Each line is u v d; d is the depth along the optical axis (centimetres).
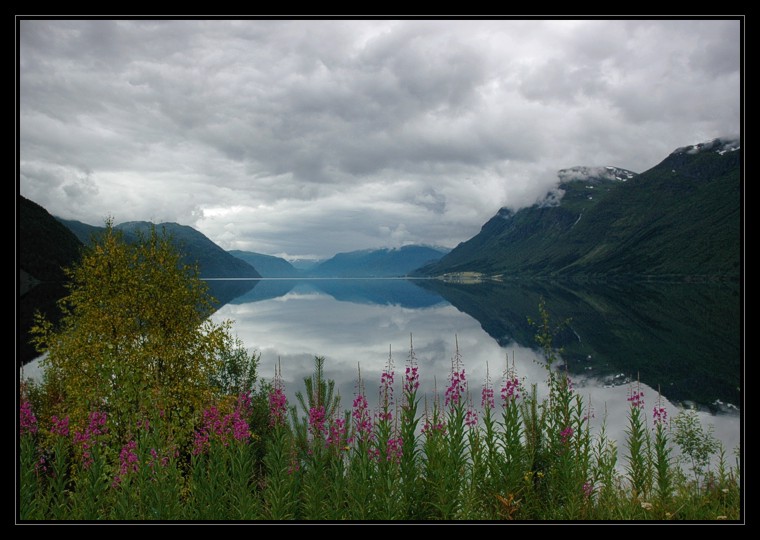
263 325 10188
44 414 1630
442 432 987
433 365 5053
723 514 991
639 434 1137
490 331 9250
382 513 884
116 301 1917
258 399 1695
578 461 1075
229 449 1097
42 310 6462
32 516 898
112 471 1084
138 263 2023
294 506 973
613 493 1103
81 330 1867
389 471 929
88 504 943
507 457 1039
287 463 1042
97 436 1077
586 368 5319
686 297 16050
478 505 981
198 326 2023
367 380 3966
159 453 983
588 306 14062
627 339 7938
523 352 6341
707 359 6191
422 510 901
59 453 1019
